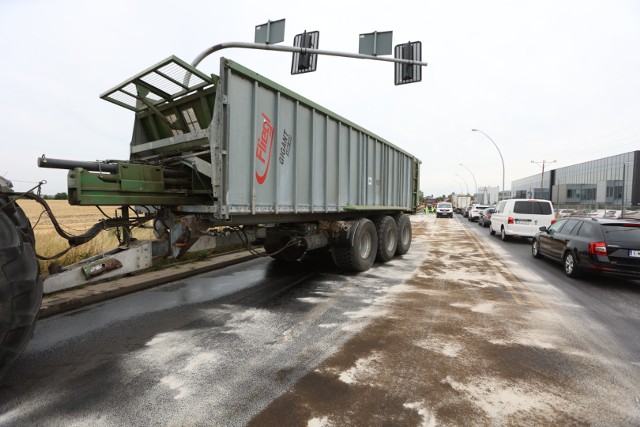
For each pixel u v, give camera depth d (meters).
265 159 5.33
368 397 2.85
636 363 3.49
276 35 9.91
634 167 50.72
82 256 7.39
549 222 14.16
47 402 2.77
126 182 4.39
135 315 4.92
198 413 2.63
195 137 4.86
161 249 5.01
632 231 6.85
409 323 4.57
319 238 7.29
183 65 4.41
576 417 2.61
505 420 2.57
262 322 4.62
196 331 4.30
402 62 10.69
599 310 5.25
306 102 6.14
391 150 10.06
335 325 4.50
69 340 4.02
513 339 4.07
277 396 2.86
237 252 10.12
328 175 6.98
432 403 2.77
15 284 2.62
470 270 8.30
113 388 2.98
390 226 9.63
